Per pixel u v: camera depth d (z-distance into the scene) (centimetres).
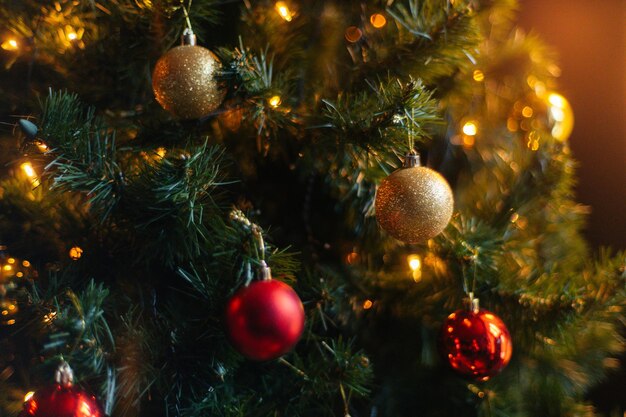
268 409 72
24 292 69
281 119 71
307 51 79
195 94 66
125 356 66
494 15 91
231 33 79
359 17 80
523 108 91
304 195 83
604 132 117
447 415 81
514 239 84
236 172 79
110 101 77
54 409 60
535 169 85
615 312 81
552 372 84
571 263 88
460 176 88
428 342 81
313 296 75
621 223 117
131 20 72
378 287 80
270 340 61
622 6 112
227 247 68
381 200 67
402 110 66
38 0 75
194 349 67
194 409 67
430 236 67
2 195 76
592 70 116
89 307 63
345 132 69
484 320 69
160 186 64
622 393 111
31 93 76
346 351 71
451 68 77
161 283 77
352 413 79
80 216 75
